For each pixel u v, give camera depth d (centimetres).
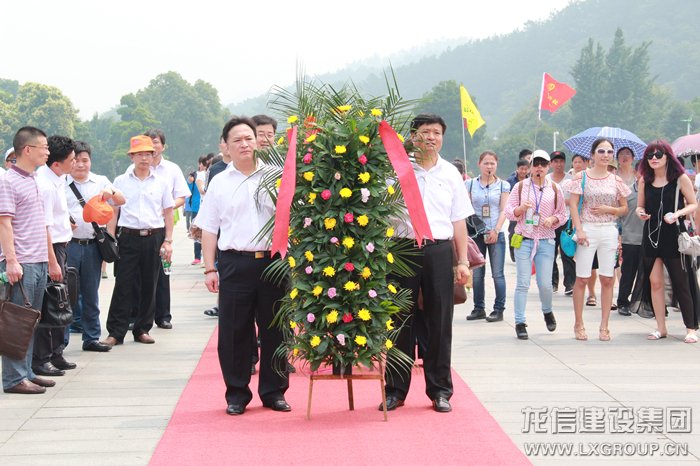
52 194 722
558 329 945
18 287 649
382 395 565
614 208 859
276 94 583
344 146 547
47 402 622
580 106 14300
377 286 560
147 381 689
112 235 839
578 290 874
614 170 1103
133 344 861
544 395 634
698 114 15325
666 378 692
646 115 14400
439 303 587
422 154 591
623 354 796
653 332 902
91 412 593
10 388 649
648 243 876
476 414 579
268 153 585
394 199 573
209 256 602
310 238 556
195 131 17362
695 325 859
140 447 509
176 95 17300
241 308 588
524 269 883
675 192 860
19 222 656
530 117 17825
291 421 564
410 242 583
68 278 770
